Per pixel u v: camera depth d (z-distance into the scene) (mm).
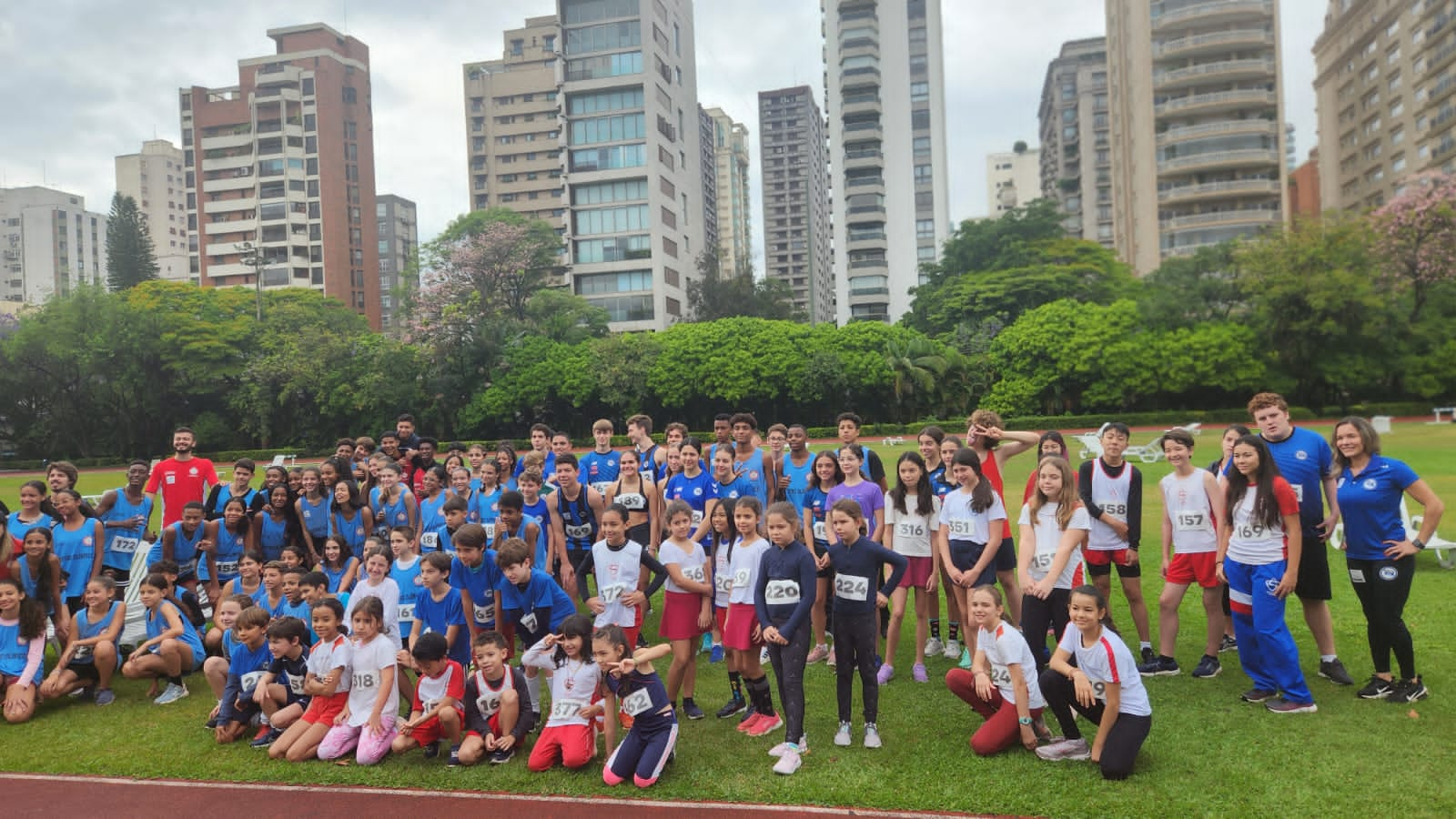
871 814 4312
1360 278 37938
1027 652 5066
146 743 5738
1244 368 38906
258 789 4961
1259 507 5520
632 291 64312
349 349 45469
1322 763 4613
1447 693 5547
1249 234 57656
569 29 64250
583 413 46781
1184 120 60250
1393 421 35656
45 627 6695
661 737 4848
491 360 45156
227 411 46938
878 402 43375
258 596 7105
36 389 43375
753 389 41812
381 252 102625
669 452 8414
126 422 44469
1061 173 91312
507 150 83625
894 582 5289
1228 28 59156
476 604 6211
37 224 106812
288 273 77875
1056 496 5746
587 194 65125
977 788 4527
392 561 7066
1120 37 67312
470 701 5418
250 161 78375
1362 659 6387
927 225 71938
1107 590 6551
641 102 63594
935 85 71562
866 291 72125
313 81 78438
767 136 130000
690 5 74250
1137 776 4574
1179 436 6262
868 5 72375
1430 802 4141
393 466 8375
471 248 49656
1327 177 71125
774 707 6117
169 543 7969
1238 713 5438
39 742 5824
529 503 7633
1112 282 50750
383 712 5449
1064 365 40500
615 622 5988
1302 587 5883
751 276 59812
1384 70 62000
